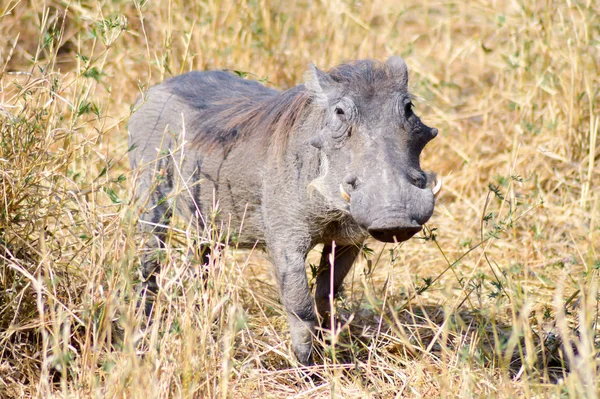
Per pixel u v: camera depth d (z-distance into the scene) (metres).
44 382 14.09
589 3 28.05
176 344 14.55
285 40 32.50
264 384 16.31
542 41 29.44
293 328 16.81
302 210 16.42
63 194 17.22
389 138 14.76
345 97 15.12
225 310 16.36
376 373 17.03
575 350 17.56
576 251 22.97
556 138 27.62
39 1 34.34
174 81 20.44
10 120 17.23
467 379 14.56
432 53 36.88
